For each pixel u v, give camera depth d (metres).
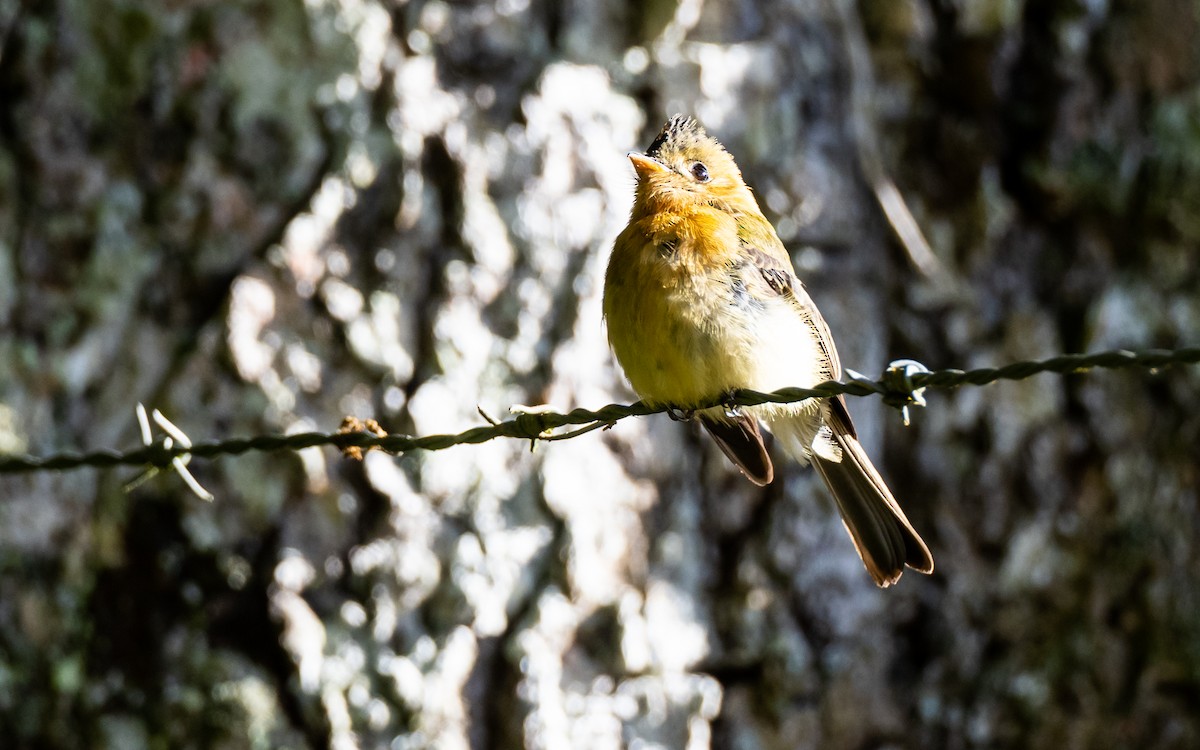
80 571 10.87
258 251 10.91
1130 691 11.30
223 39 11.16
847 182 11.74
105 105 11.30
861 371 11.59
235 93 11.08
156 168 11.21
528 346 10.77
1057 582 11.39
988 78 12.12
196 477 10.61
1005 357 11.74
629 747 10.55
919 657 11.40
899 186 12.16
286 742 10.39
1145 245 11.90
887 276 11.83
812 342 9.39
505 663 10.49
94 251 11.18
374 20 11.04
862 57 12.01
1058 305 11.90
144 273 11.09
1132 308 11.77
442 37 11.16
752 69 11.49
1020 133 12.12
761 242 9.34
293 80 11.05
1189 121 11.91
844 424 9.33
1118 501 11.45
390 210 10.86
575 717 10.47
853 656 11.16
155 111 11.20
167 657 10.65
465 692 10.45
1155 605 11.34
